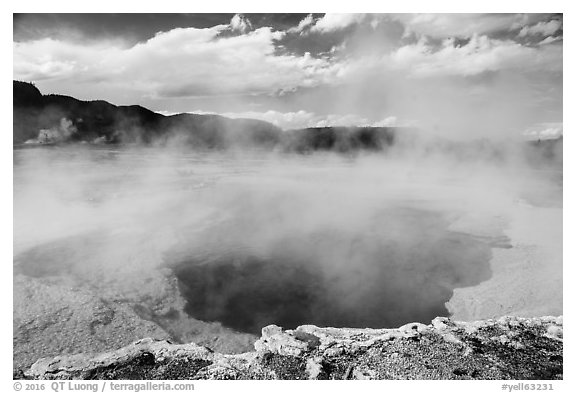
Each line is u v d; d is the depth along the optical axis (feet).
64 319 59.00
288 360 41.39
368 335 47.11
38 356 50.01
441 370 39.11
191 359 42.27
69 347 52.95
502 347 43.37
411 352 42.27
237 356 43.29
